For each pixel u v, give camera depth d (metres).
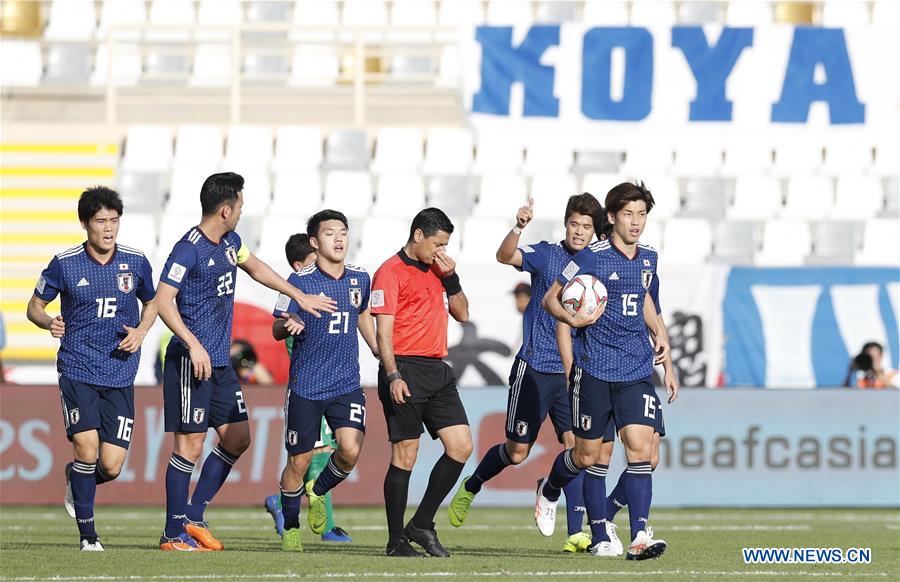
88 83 76.31
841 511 46.97
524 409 29.70
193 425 29.08
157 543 32.34
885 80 71.56
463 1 79.06
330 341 28.36
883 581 23.45
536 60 71.25
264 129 71.12
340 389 28.52
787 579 23.41
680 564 26.34
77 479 28.64
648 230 66.31
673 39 71.44
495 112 71.19
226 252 29.03
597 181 68.44
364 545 32.00
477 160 71.31
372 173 69.12
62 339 28.56
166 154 70.06
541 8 78.69
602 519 28.75
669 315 57.38
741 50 71.50
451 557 27.38
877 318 58.06
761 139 71.56
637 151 71.38
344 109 75.19
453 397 27.58
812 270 57.97
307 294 28.25
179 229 64.88
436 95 75.50
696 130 71.31
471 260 64.38
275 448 46.94
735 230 66.50
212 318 29.27
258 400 47.03
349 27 71.06
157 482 46.56
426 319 27.27
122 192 67.81
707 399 47.22
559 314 26.47
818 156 71.44
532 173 71.00
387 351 26.81
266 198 68.62
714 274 57.62
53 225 66.50
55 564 25.34
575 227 29.44
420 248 27.16
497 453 30.12
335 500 46.69
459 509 30.47
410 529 27.67
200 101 75.12
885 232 66.75
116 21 79.31
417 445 27.55
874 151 71.75
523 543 33.38
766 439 47.19
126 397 28.95
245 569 24.25
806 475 47.12
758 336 57.69
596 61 71.38
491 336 56.53
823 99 71.56
